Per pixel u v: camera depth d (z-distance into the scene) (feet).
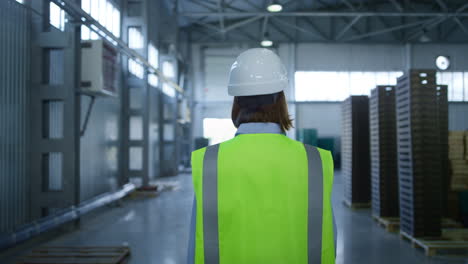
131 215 26.61
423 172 18.90
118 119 34.68
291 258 3.39
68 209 20.94
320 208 3.52
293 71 71.20
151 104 46.62
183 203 31.73
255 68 3.91
